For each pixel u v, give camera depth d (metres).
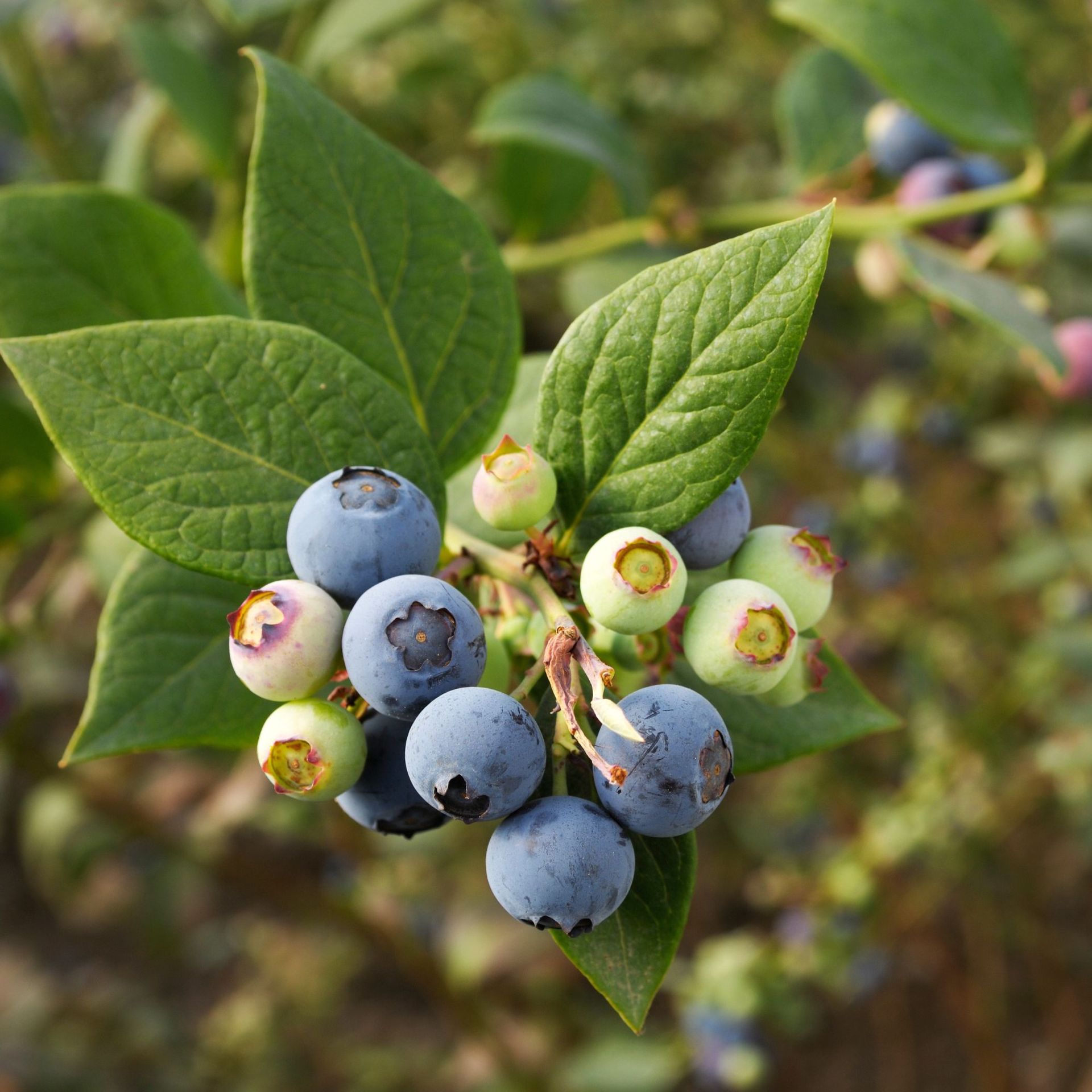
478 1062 0.78
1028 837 0.91
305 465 0.23
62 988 0.93
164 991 1.00
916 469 0.86
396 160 0.25
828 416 0.79
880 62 0.33
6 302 0.27
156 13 0.74
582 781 0.22
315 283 0.25
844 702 0.25
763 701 0.23
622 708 0.20
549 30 0.83
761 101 0.84
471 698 0.20
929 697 0.75
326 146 0.24
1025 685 0.69
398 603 0.20
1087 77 0.80
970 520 0.88
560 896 0.20
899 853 0.65
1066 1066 0.90
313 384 0.23
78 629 0.72
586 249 0.42
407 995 0.99
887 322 0.80
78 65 0.82
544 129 0.42
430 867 0.77
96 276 0.28
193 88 0.43
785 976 0.59
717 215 0.41
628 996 0.21
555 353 0.22
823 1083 0.91
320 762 0.21
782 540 0.22
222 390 0.22
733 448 0.21
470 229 0.25
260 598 0.21
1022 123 0.34
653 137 0.85
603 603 0.21
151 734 0.24
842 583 0.82
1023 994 0.94
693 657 0.21
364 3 0.46
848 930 0.61
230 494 0.22
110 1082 0.83
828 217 0.21
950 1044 0.95
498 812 0.20
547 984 0.81
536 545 0.22
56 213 0.27
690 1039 0.63
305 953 0.90
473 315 0.25
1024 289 0.35
